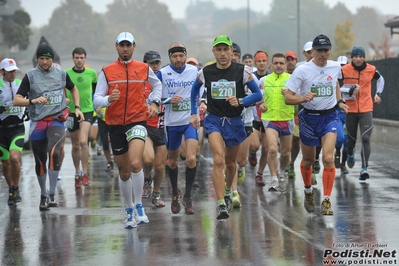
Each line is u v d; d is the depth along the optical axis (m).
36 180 23.95
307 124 16.27
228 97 15.18
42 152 18.05
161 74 17.36
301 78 15.98
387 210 16.72
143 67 15.36
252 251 12.98
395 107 33.19
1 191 21.67
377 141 35.00
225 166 17.81
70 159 30.89
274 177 20.48
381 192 19.53
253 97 15.34
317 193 19.75
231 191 16.84
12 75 18.64
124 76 15.15
